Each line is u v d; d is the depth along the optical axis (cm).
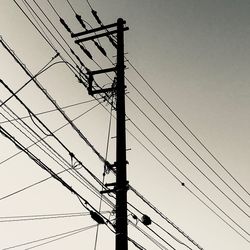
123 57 1158
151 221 1024
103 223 932
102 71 1123
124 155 1012
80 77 1082
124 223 925
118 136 1032
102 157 985
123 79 1115
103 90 1106
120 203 948
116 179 982
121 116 1056
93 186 959
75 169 890
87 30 1147
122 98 1082
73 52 999
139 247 982
